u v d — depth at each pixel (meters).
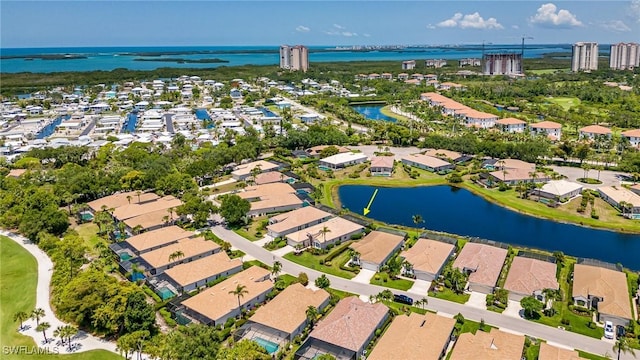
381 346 101.12
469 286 130.50
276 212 189.88
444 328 106.25
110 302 111.25
